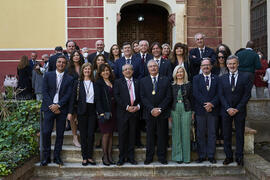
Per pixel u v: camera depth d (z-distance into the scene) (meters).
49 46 10.41
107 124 5.36
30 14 10.42
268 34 9.06
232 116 5.27
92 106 5.36
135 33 12.52
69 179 5.23
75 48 6.72
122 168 5.32
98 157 5.62
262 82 8.08
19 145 5.67
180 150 5.45
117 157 5.66
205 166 5.34
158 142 5.40
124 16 12.52
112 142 5.80
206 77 5.39
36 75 7.84
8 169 4.59
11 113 6.66
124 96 5.31
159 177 5.29
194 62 6.06
